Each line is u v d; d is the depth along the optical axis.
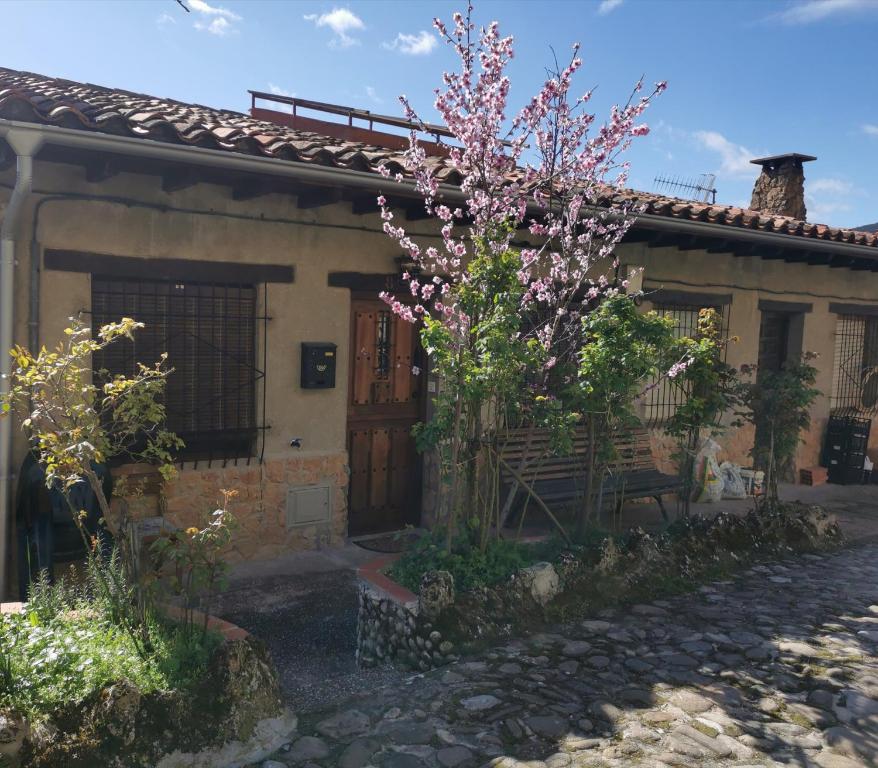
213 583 3.92
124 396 4.05
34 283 5.31
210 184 6.03
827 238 9.15
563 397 6.00
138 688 3.35
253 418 6.51
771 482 7.52
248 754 3.55
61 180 5.39
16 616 3.78
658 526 7.52
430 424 5.28
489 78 5.39
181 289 6.09
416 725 3.89
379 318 7.30
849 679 4.46
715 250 9.09
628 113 5.80
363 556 6.72
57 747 3.06
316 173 5.43
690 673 4.50
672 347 6.12
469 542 5.46
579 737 3.78
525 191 5.75
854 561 6.98
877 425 11.84
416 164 5.60
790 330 10.80
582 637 4.99
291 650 5.00
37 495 5.06
